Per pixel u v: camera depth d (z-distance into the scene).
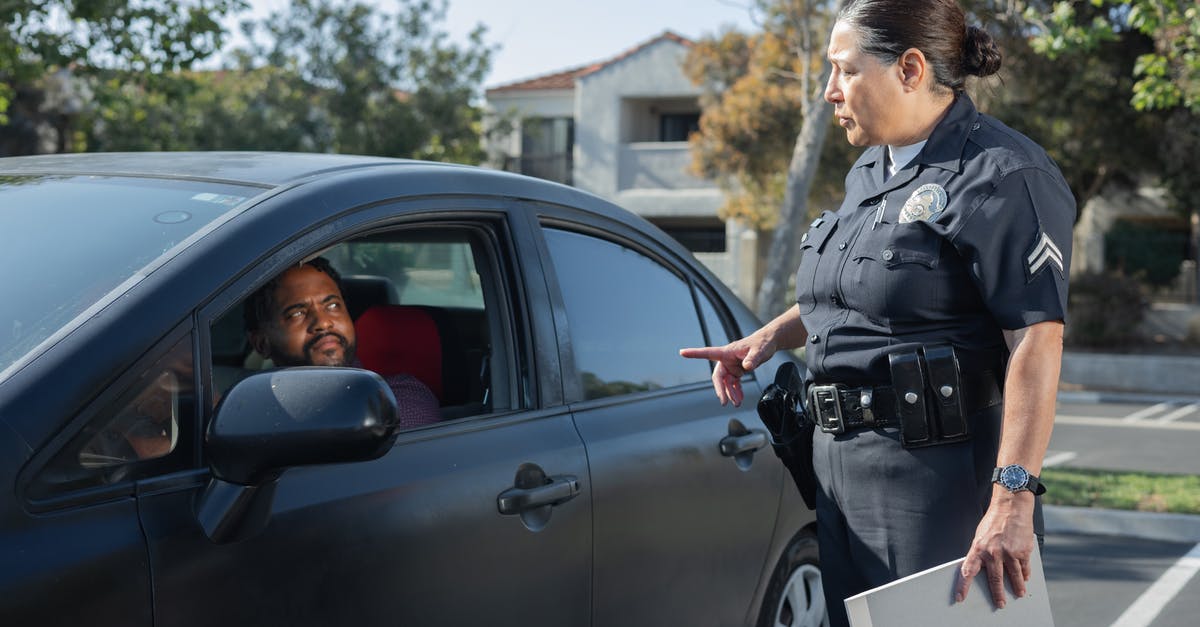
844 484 2.38
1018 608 2.12
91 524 1.67
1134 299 19.64
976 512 2.27
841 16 2.31
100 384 1.72
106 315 1.79
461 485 2.24
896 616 1.99
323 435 1.74
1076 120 17.31
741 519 3.04
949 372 2.23
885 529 2.31
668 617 2.78
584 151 28.22
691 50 22.12
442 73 24.09
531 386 2.52
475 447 2.32
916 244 2.24
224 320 3.00
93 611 1.64
